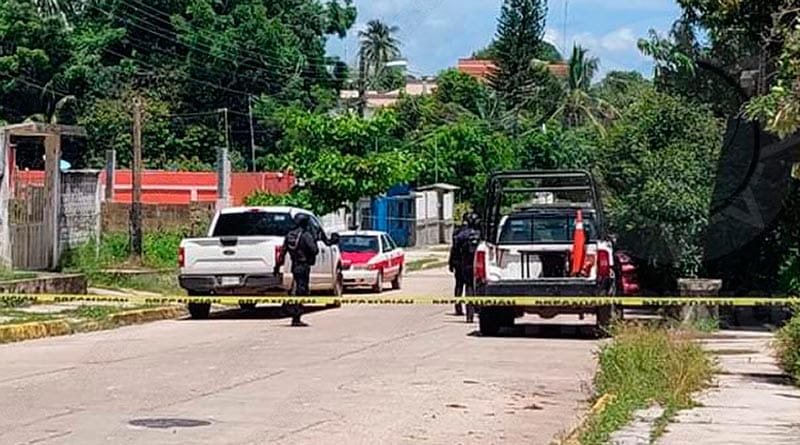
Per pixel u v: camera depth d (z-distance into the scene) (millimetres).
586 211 20172
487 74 83938
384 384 13938
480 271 19891
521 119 74938
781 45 15633
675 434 10242
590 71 72688
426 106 74625
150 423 11008
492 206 20328
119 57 64125
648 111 23750
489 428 11180
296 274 22172
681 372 13227
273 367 15477
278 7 67062
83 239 31594
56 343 18766
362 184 42656
